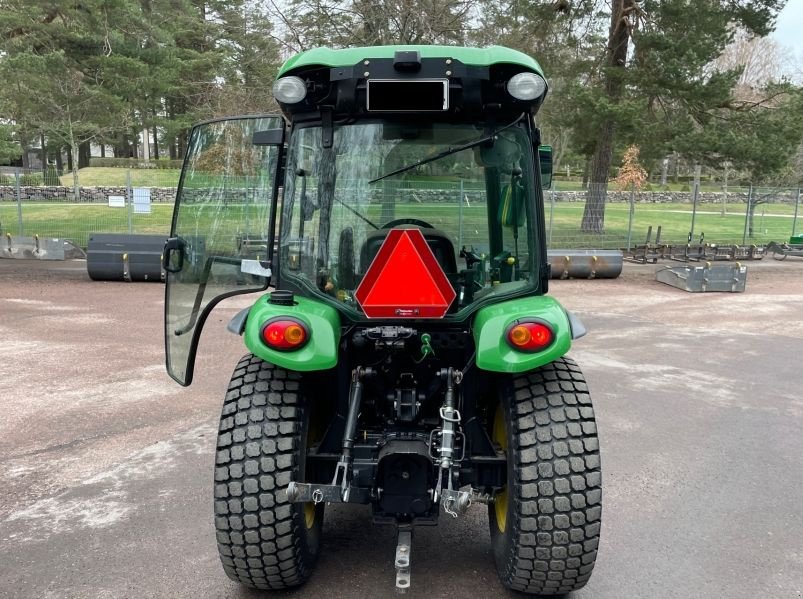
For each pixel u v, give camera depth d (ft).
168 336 13.44
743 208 128.98
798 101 59.06
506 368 9.51
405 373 10.71
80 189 108.47
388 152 10.83
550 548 9.43
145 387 21.38
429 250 9.94
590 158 87.45
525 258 10.84
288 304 10.30
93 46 78.74
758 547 12.25
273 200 11.18
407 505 9.84
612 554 11.92
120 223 72.02
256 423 9.76
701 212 117.50
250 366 10.54
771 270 57.41
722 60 150.10
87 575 11.03
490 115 10.65
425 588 10.80
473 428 10.61
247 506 9.50
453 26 55.57
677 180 198.90
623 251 64.54
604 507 13.74
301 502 9.79
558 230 66.90
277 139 11.01
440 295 9.99
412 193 10.94
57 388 21.20
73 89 97.50
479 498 10.52
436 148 10.78
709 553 12.01
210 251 13.33
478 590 10.77
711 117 60.59
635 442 17.38
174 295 13.29
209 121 11.84
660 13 58.90
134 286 41.88
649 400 20.99
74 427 17.84
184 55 104.99
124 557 11.59
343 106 10.48
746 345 29.01
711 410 20.10
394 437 10.40
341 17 57.52
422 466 9.79
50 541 12.10
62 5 64.85
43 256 54.03
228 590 10.67
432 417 10.88
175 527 12.63
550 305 10.27
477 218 11.00
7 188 102.42
